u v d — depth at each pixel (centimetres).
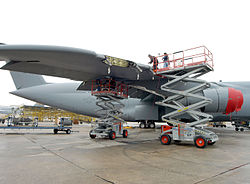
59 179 431
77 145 1010
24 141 1156
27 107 2959
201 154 781
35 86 2680
